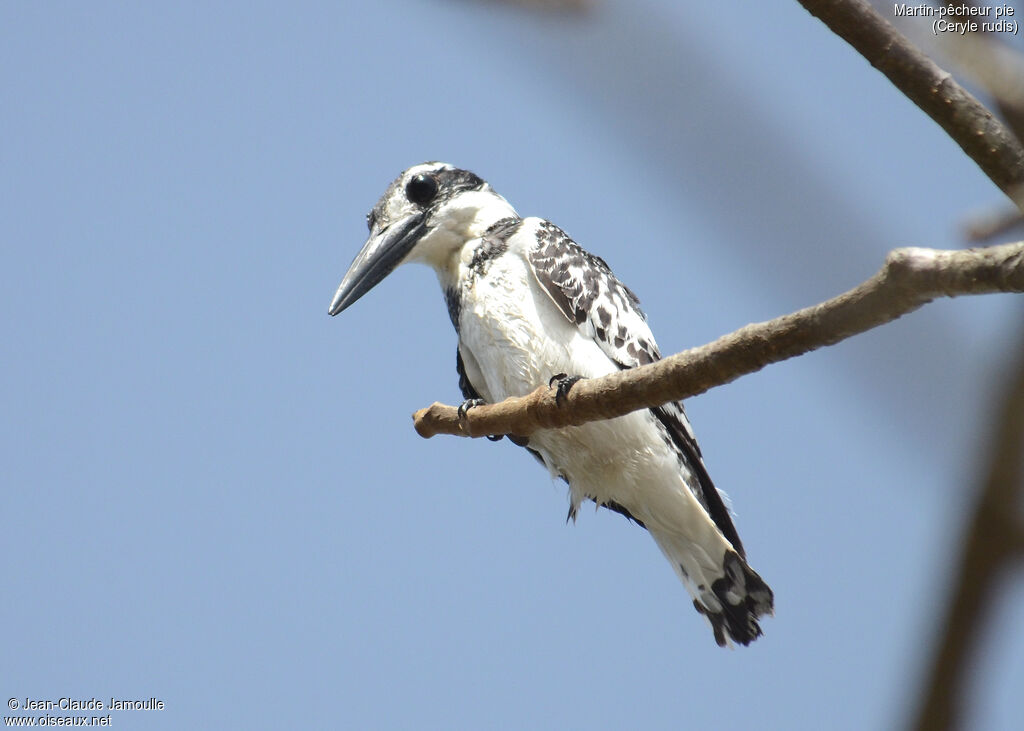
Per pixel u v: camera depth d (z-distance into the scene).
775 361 6.75
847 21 5.57
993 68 2.76
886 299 5.44
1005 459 1.82
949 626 1.92
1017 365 1.82
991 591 1.87
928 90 5.50
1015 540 1.83
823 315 5.99
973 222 4.63
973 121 5.46
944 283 5.11
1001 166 5.39
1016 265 4.83
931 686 1.95
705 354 7.31
